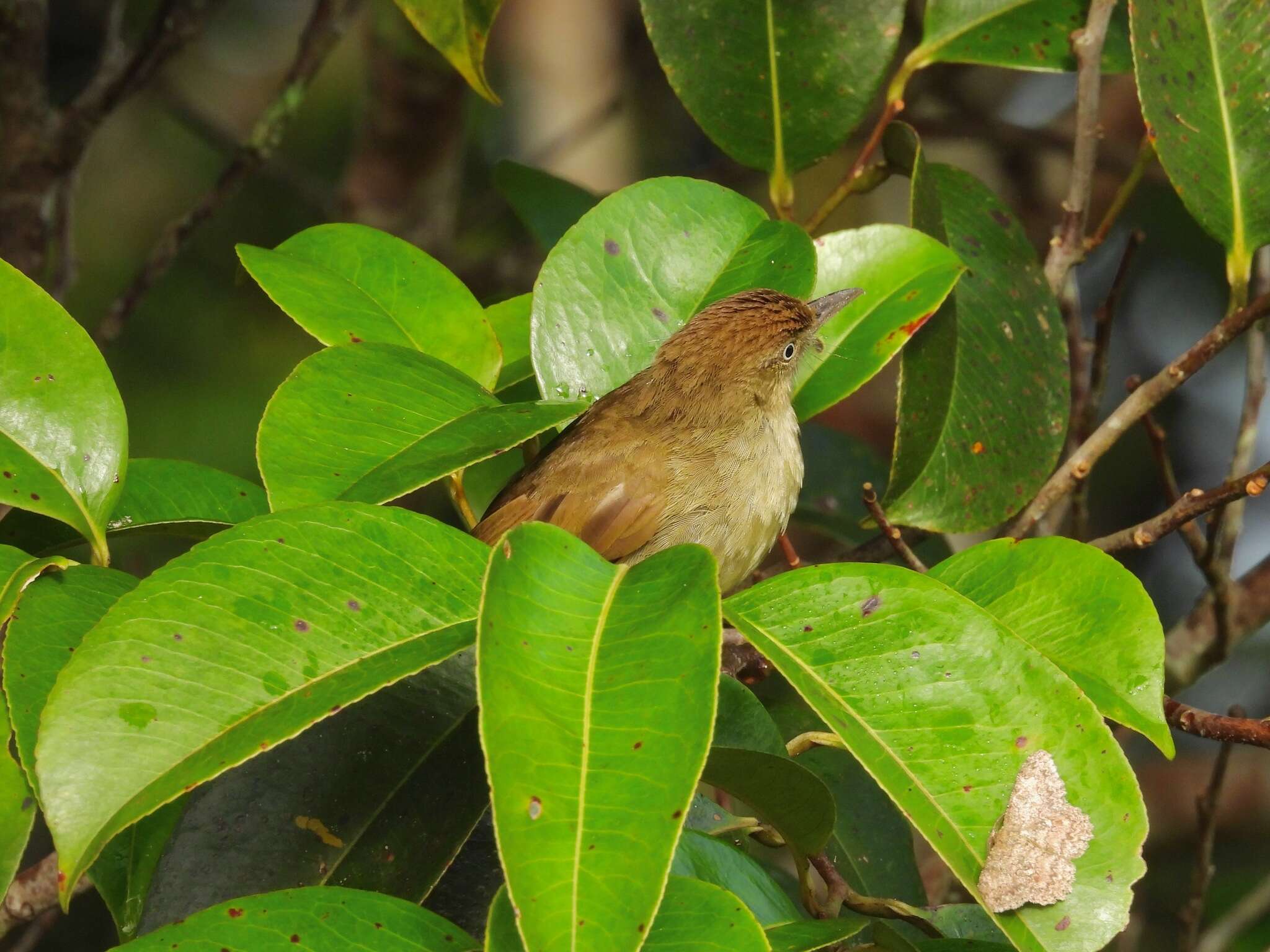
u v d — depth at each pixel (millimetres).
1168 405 17359
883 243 8188
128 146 18469
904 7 8758
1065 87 17391
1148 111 7719
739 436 9117
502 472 9523
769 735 6465
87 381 6047
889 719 4977
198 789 5965
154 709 4613
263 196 18062
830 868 6023
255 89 20062
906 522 8219
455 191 16109
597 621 4734
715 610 4527
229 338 17703
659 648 4523
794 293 7586
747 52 8867
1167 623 16844
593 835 4062
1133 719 5414
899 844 8078
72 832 4391
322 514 5121
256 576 4934
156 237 18234
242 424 17250
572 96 17516
